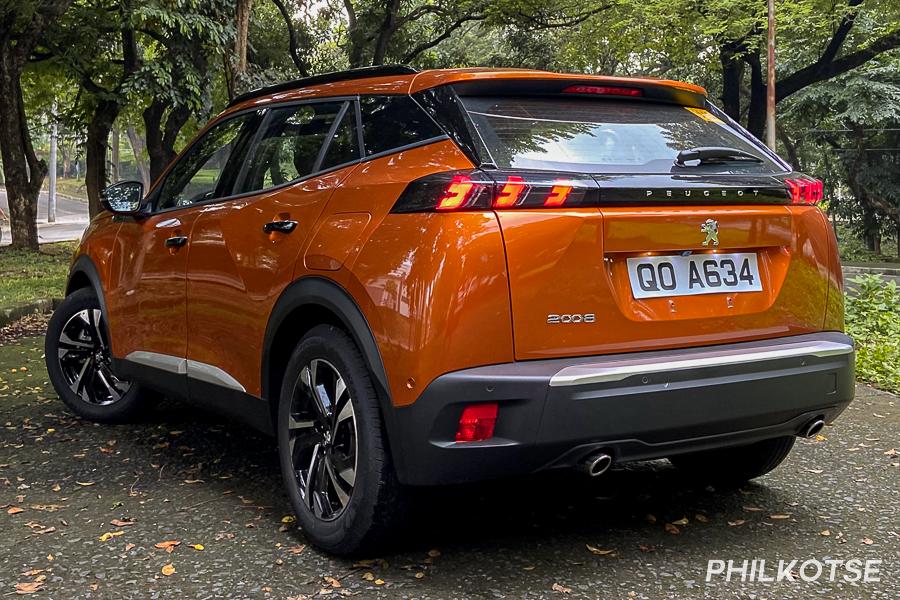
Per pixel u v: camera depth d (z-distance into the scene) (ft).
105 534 10.64
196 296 12.47
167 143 69.62
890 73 101.50
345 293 9.53
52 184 142.20
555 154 9.43
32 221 59.41
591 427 8.73
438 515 11.29
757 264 10.19
